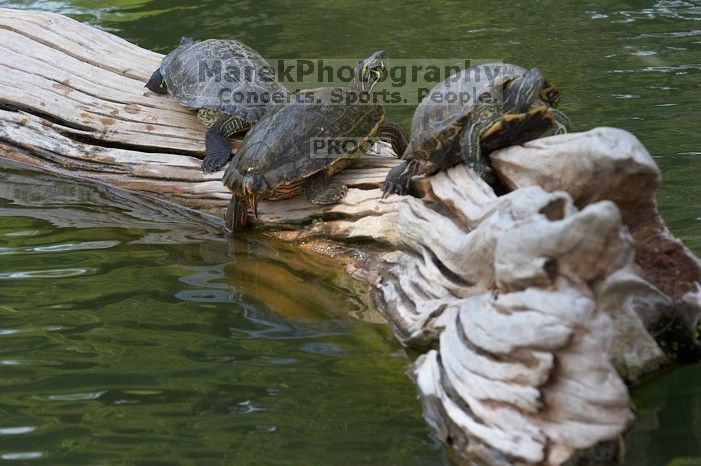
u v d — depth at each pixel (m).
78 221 21.88
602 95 26.25
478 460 12.41
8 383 14.72
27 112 24.23
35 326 16.67
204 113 22.20
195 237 20.91
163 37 32.94
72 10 36.25
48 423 13.62
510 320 12.41
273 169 18.67
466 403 12.99
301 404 13.98
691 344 14.59
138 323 16.78
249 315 17.11
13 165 24.27
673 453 12.41
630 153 13.44
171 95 22.53
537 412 12.16
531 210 13.17
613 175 13.66
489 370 12.67
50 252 20.09
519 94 15.50
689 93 25.95
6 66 24.72
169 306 17.50
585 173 13.90
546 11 34.03
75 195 23.20
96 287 18.33
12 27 25.52
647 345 13.96
